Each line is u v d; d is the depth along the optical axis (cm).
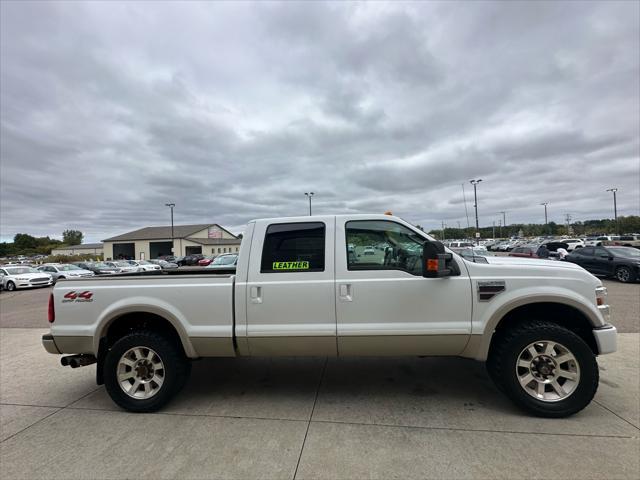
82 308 387
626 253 1441
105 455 294
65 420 358
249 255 374
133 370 376
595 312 339
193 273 504
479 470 262
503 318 364
